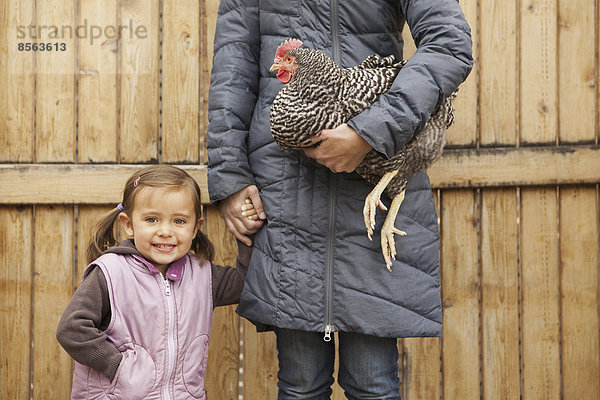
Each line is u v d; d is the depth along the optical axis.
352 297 1.52
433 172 2.09
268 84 1.62
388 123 1.33
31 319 2.11
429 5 1.45
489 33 2.09
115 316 1.51
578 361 2.11
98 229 1.75
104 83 2.11
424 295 1.55
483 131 2.10
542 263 2.11
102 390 1.50
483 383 2.12
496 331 2.11
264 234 1.62
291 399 1.64
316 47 1.55
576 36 2.09
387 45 1.58
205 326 1.65
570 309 2.11
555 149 2.08
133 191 1.60
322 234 1.54
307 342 1.63
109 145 2.11
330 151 1.39
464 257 2.12
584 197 2.11
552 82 2.10
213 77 1.70
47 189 2.09
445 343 2.12
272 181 1.59
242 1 1.71
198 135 2.12
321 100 1.38
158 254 1.58
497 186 2.09
